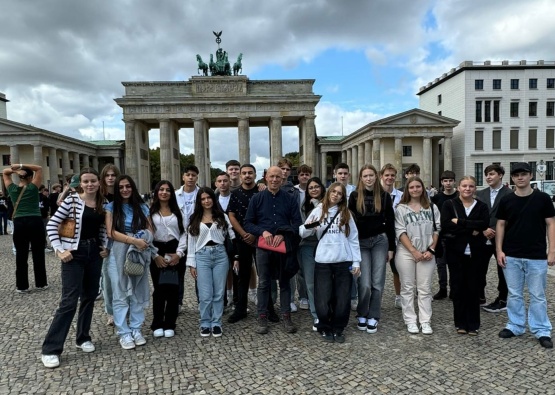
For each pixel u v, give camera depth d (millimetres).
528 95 68688
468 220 7371
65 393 5406
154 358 6539
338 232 7340
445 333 7531
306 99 61375
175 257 7695
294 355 6582
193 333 7734
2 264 15195
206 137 66312
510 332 7316
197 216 7656
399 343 7059
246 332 7754
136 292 7402
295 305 9297
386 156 67250
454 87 72125
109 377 5871
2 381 5781
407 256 7715
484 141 69062
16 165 10758
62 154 70125
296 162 117875
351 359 6391
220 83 61969
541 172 46469
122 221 7051
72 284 6551
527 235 7164
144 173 68125
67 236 6570
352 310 9195
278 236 7465
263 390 5414
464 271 7484
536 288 7098
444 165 63969
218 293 7566
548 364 6129
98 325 8242
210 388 5492
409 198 7816
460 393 5273
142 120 63156
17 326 8172
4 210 25688
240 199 8734
